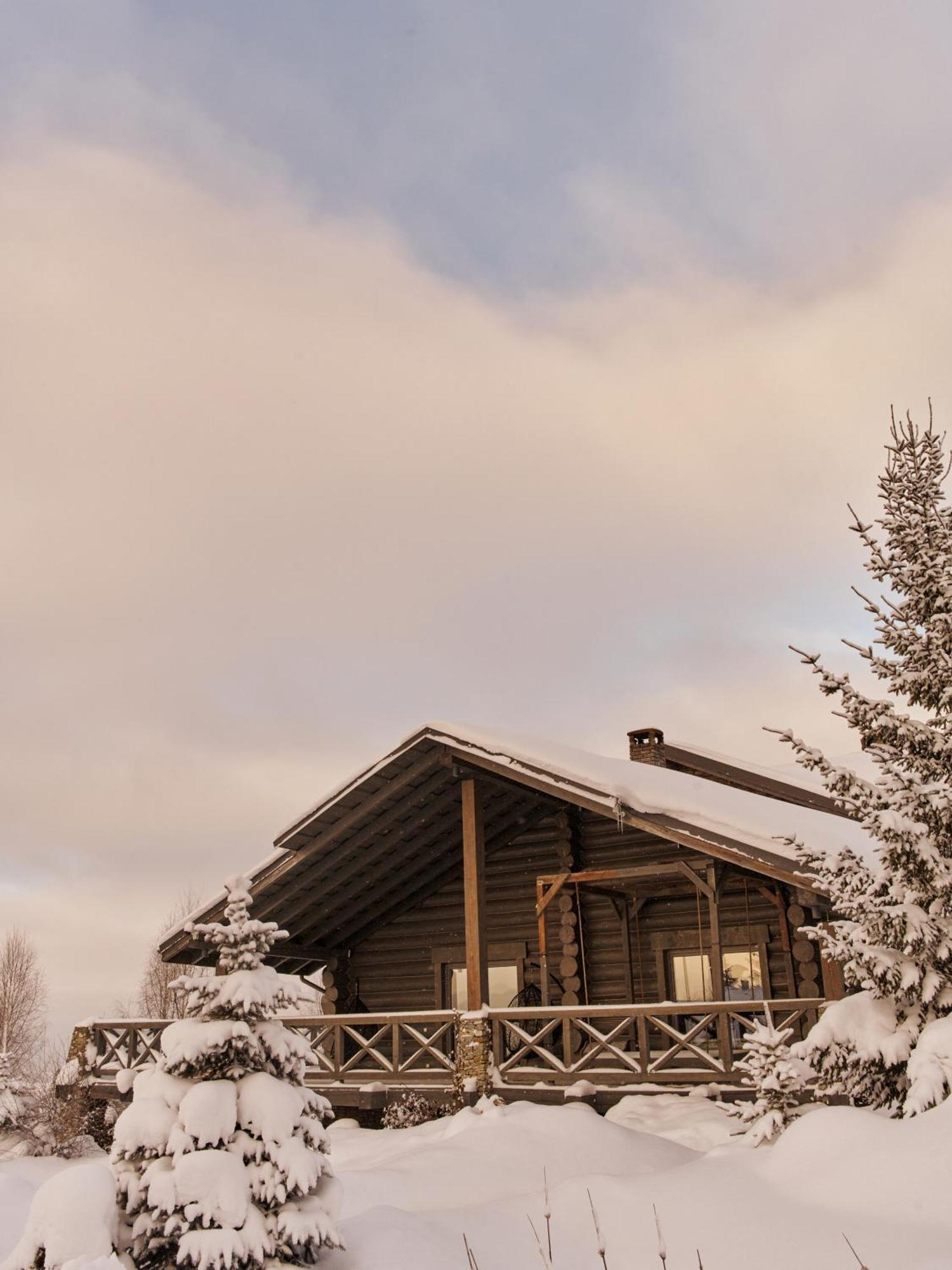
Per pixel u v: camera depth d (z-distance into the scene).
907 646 9.84
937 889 8.68
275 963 18.94
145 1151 6.46
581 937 17.34
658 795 13.46
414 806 16.16
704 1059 12.61
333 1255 6.61
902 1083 8.65
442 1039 18.09
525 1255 6.71
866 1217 6.61
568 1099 12.82
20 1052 39.31
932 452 10.07
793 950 15.57
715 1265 6.34
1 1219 7.61
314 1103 7.06
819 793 18.36
